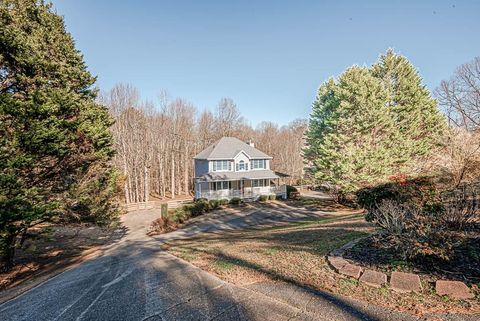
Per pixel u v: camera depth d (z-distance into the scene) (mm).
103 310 4680
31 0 10758
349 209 21812
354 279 4617
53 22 11812
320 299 4137
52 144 8930
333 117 21938
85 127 10547
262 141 52688
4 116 8055
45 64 10430
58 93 9570
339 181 20391
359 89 20391
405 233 5742
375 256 5473
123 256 10289
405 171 19875
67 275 8102
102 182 12562
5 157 7836
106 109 14367
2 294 7207
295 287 4664
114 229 18641
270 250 7207
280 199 30641
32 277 9117
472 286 3932
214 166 29750
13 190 7809
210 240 11406
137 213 25547
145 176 33719
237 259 6758
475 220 6297
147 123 36250
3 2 9734
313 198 31562
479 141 14078
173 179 38375
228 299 4527
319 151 22750
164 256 8633
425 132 24125
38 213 8484
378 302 3854
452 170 13172
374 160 19234
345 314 3652
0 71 10094
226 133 46781
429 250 4680
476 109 23344
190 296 4848
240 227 16984
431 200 7090
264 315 3863
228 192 28688
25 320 4664
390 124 20781
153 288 5496
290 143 51094
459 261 4699
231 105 48469
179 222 18766
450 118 25766
